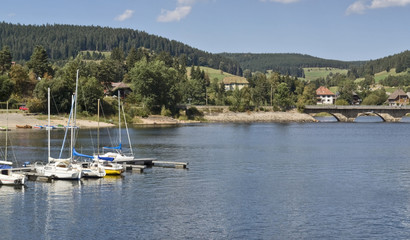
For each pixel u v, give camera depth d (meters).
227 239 45.81
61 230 48.38
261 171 82.38
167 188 67.19
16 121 169.62
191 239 45.81
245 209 56.03
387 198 61.72
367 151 115.12
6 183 67.81
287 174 79.44
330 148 121.56
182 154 105.75
